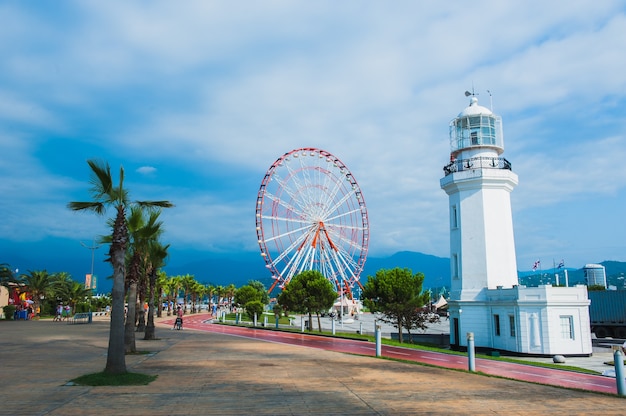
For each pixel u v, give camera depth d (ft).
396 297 151.33
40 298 264.11
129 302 85.76
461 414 38.32
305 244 263.70
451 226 147.54
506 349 126.62
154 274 120.98
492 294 133.28
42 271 258.16
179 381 52.75
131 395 44.09
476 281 137.28
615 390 61.52
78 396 43.29
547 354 118.32
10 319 220.64
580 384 67.41
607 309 163.73
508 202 143.33
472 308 136.46
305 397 44.19
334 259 270.26
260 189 258.78
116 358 54.90
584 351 119.75
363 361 75.77
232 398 43.19
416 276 155.02
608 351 127.75
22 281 248.52
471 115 148.77
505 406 41.78
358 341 135.03
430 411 39.17
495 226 138.92
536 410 40.40
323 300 179.83
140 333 143.33
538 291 121.08
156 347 97.25
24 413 36.50
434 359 93.56
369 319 344.90
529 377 72.49
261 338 132.87
